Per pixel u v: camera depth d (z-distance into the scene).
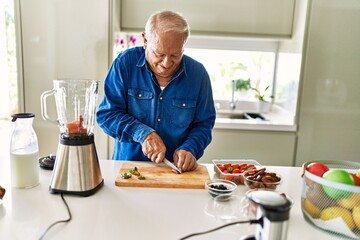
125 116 1.34
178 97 1.38
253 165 1.24
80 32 2.05
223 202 0.96
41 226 0.78
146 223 0.82
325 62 2.17
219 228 0.78
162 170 1.19
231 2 2.27
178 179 1.09
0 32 2.68
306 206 0.84
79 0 2.02
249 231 0.79
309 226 0.83
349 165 1.02
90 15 2.04
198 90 1.41
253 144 2.25
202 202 0.96
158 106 1.38
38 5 2.01
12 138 1.00
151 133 1.25
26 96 2.12
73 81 0.99
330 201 0.78
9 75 2.82
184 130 1.42
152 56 1.22
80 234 0.75
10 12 2.63
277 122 2.27
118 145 1.48
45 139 2.17
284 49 2.53
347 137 2.26
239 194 1.03
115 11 2.09
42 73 2.10
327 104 2.22
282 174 1.25
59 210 0.87
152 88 1.36
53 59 2.08
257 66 2.71
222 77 2.72
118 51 2.29
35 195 0.96
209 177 1.13
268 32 2.34
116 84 1.37
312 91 2.20
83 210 0.88
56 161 0.97
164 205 0.93
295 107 2.23
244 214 0.87
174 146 1.44
